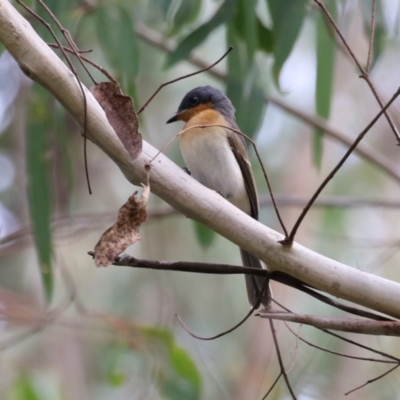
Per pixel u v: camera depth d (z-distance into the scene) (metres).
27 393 9.16
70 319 11.35
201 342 12.72
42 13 8.80
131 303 13.48
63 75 5.05
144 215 4.95
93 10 9.37
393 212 14.62
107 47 9.24
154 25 10.40
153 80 13.96
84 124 5.06
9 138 14.51
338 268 5.35
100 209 14.47
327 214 13.64
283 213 14.32
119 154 5.26
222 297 13.72
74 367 13.36
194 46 8.93
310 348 10.57
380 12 9.23
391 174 11.43
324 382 10.38
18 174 14.37
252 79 9.10
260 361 12.19
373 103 15.68
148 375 9.69
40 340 13.27
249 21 8.78
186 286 13.81
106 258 4.86
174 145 12.19
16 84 14.41
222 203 5.44
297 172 14.91
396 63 14.30
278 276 5.49
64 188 12.66
